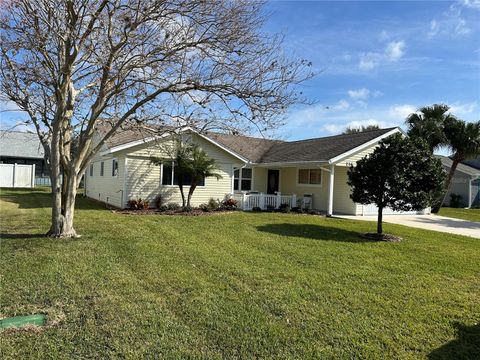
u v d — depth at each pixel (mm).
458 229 13992
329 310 4988
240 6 8203
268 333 4230
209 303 5000
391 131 18156
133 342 3875
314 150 19484
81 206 16344
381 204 10969
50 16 8242
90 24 7898
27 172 28625
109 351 3682
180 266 6691
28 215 12453
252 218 13938
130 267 6480
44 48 8430
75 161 8852
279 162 19438
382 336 4316
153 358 3609
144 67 8727
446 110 22250
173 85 8578
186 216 13703
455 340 4332
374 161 11047
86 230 9789
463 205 29453
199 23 8203
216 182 18094
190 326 4320
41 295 5008
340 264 7465
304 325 4488
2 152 32312
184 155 15398
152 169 16484
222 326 4348
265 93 8375
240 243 9070
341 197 18391
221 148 18000
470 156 21625
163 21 8414
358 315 4883
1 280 5512
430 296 5785
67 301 4852
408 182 10742
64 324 4203
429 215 19828
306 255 8086
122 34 8414
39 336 3896
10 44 8164
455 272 7301
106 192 19109
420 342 4242
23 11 8266
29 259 6668
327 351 3912
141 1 7953
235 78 8422
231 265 6910
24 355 3529
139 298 5062
